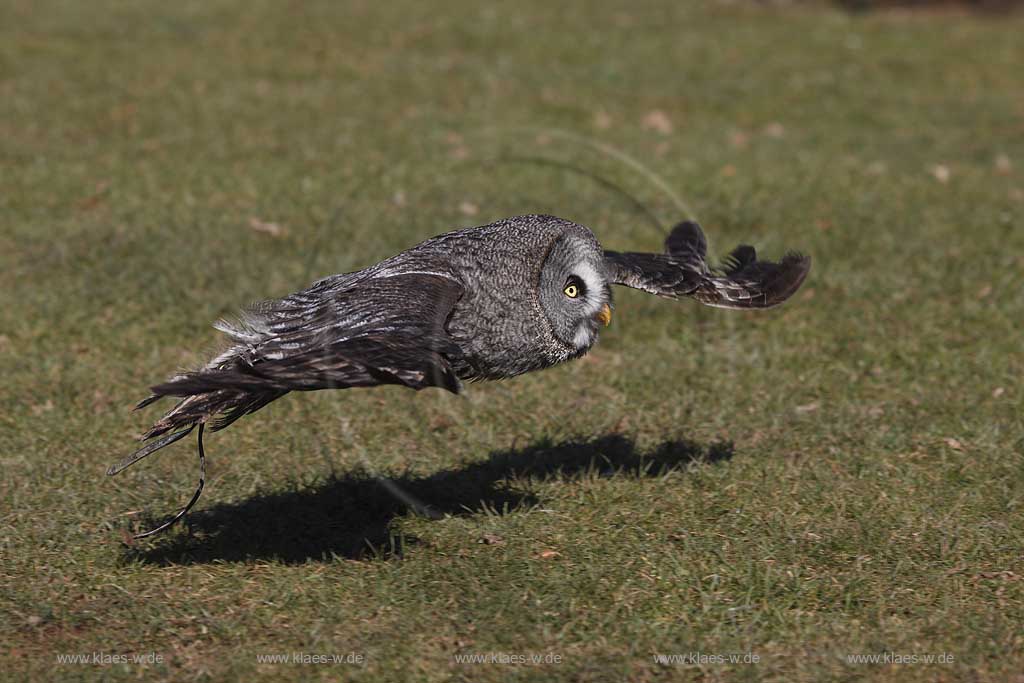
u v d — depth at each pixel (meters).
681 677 8.38
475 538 10.34
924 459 11.77
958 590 9.43
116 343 14.41
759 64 32.84
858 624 8.99
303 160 22.27
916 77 32.44
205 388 7.66
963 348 14.64
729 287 10.81
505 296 9.21
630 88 29.52
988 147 25.78
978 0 42.19
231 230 18.44
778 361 14.27
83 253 17.30
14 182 20.39
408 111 26.27
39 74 27.41
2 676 8.27
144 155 22.27
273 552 10.08
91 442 11.93
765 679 8.34
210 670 8.39
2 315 15.15
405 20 35.56
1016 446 11.96
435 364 8.09
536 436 12.40
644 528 10.47
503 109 26.78
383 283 8.88
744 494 11.04
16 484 11.02
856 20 39.72
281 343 8.55
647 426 12.65
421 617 9.02
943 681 8.31
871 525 10.37
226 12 35.34
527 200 20.28
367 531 10.48
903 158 24.48
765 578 9.48
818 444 12.13
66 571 9.70
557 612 9.12
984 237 18.98
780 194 21.12
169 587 9.49
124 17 33.91
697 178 21.97
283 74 29.02
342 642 8.71
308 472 11.51
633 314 15.73
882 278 16.95
